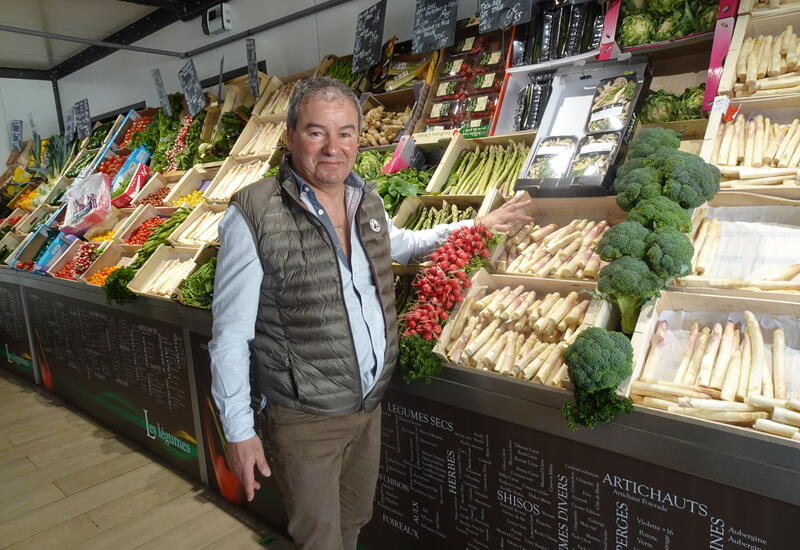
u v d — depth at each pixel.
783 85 2.11
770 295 1.73
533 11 2.92
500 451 2.04
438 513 2.31
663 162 2.00
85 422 4.51
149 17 5.88
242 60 5.19
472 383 2.04
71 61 7.55
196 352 3.25
